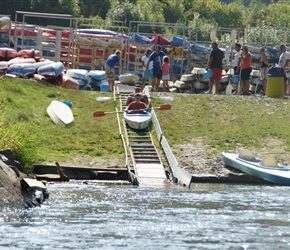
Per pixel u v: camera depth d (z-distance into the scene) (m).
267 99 77.19
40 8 170.75
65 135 65.88
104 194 48.91
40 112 70.62
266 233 35.94
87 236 34.69
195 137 67.06
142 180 56.69
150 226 37.19
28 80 78.00
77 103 75.06
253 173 58.72
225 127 69.62
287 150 65.06
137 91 71.69
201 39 176.38
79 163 60.03
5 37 97.25
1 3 166.25
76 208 42.34
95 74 88.69
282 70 79.19
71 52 107.19
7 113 67.06
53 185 53.34
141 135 67.00
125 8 176.62
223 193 50.94
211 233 35.75
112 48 101.88
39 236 34.41
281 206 44.56
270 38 137.25
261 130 68.75
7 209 39.84
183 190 52.31
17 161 53.03
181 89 92.62
